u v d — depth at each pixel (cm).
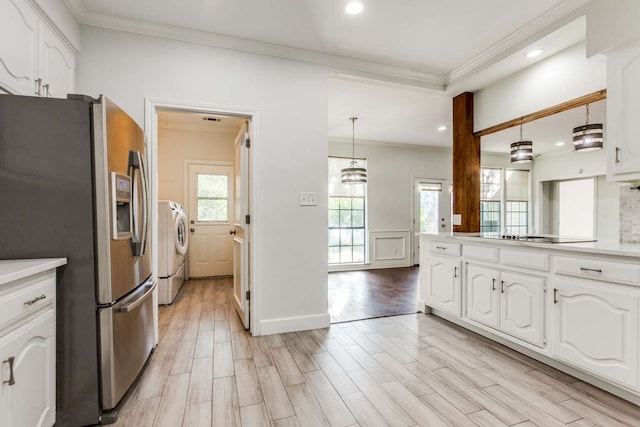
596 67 238
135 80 246
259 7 227
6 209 150
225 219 528
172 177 504
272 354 240
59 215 154
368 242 639
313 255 295
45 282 142
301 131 290
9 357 116
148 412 170
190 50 259
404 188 671
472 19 242
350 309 357
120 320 172
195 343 259
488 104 332
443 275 314
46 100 153
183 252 428
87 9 228
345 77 310
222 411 171
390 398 182
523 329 234
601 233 616
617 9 195
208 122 484
